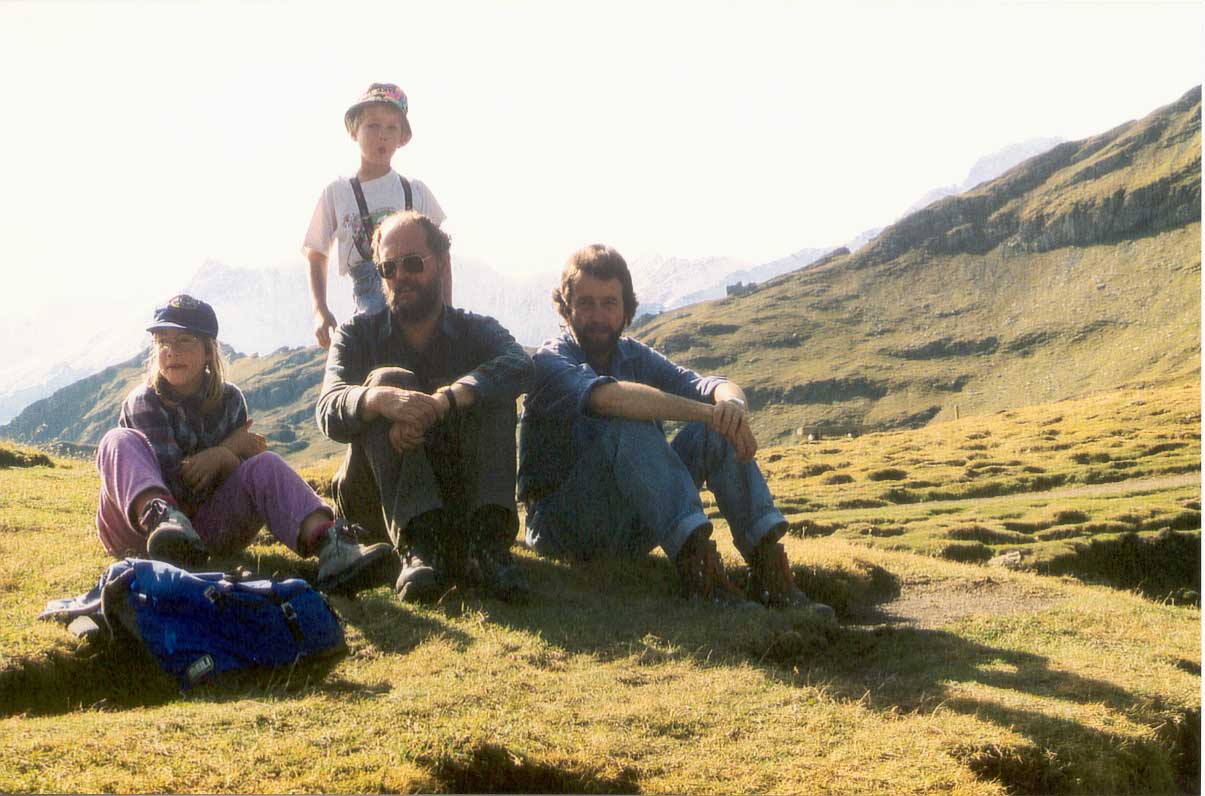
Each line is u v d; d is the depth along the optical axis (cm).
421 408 600
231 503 645
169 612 512
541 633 608
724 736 492
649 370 761
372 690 511
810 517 2955
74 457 1675
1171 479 4891
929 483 4978
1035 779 504
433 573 632
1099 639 746
